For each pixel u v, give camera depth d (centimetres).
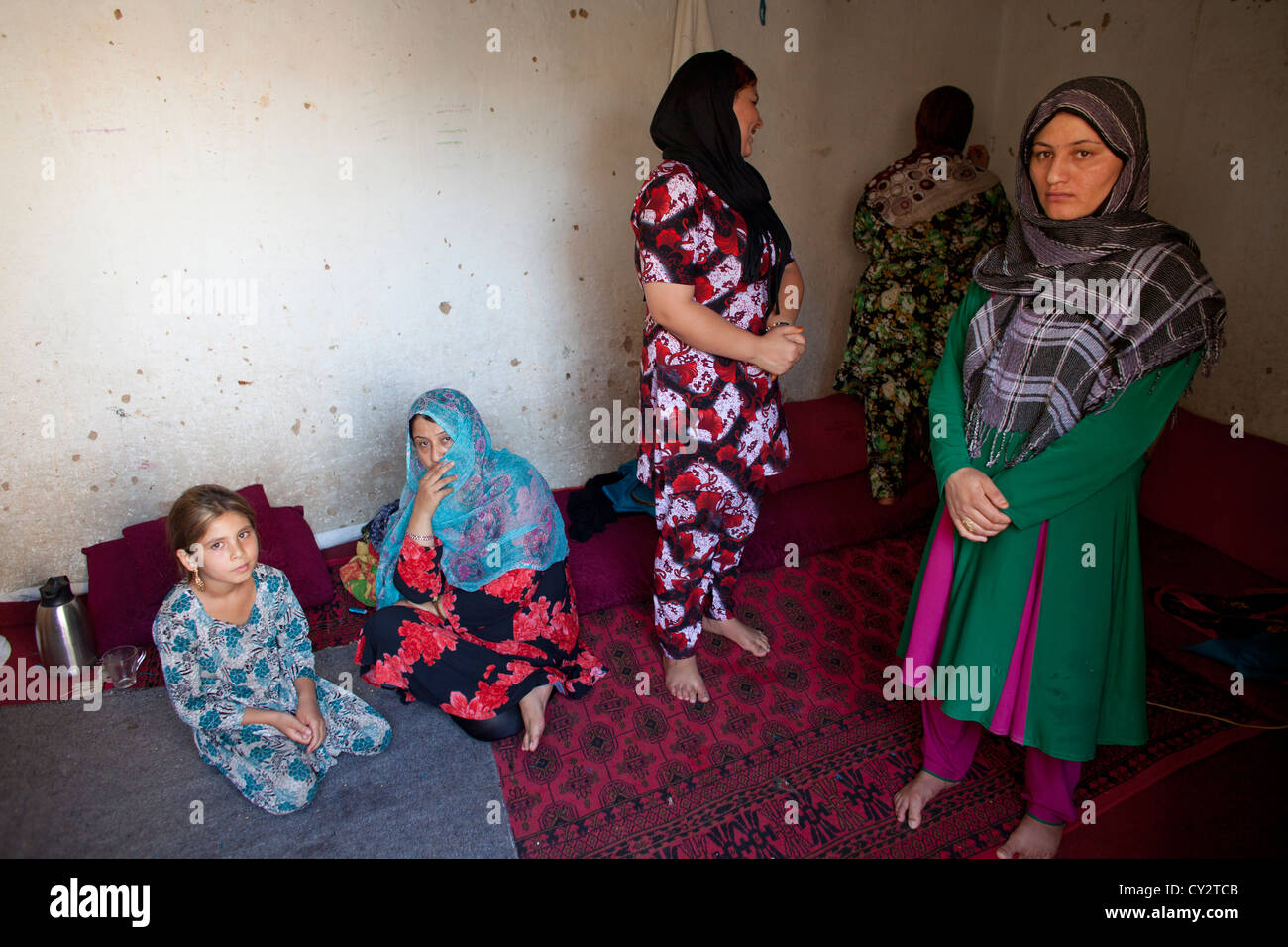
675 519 203
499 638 212
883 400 309
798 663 232
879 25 319
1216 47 268
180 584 174
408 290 272
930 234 294
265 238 247
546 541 215
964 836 175
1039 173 147
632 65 283
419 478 216
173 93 225
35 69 210
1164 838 174
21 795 184
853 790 188
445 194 267
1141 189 142
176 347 246
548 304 297
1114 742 161
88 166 221
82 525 251
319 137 244
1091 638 151
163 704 216
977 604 157
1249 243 268
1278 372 266
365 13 239
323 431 276
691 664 220
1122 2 295
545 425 314
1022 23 333
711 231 182
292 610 188
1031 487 146
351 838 175
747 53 299
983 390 158
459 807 183
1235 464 266
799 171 326
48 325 229
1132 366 141
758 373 200
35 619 239
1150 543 275
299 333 261
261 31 229
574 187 286
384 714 213
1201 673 221
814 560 285
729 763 197
